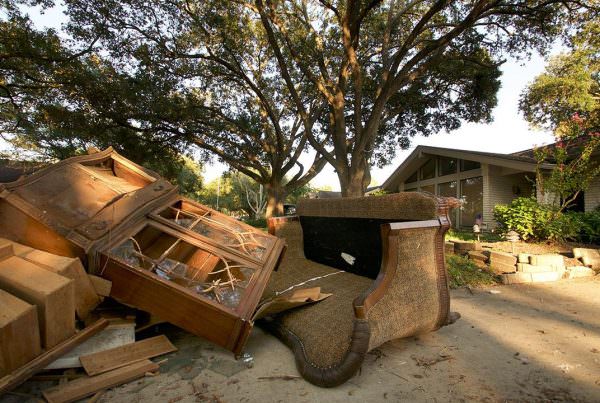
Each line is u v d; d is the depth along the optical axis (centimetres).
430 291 252
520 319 335
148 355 238
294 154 1709
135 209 268
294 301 274
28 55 1100
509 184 1184
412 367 233
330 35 1320
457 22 1233
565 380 212
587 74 1612
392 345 271
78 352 212
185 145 1628
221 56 1361
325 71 1134
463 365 235
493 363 238
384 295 220
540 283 500
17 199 248
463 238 855
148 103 1259
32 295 195
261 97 1466
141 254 246
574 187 689
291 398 195
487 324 320
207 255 306
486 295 436
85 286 224
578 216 727
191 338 282
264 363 240
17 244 240
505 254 555
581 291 447
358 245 337
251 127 1642
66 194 267
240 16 1272
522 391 200
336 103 1068
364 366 235
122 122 1338
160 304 230
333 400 192
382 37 1361
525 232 700
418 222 241
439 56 1055
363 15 986
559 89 1717
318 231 404
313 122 1560
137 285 230
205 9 1186
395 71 1000
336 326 236
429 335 292
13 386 175
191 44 1337
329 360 213
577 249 577
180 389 204
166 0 1150
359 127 1069
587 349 260
